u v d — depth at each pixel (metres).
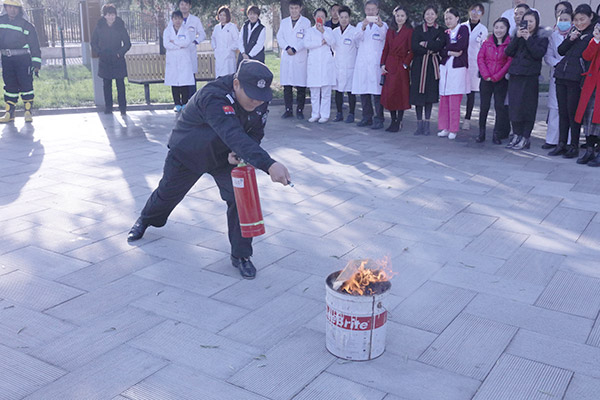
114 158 8.23
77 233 5.44
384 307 3.41
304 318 3.96
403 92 9.87
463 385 3.23
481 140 9.29
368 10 10.17
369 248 5.14
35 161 8.02
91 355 3.51
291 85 11.31
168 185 4.71
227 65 12.00
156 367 3.39
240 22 14.98
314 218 5.88
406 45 9.68
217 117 3.80
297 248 5.14
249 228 4.09
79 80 16.73
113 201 6.35
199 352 3.54
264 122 4.18
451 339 3.70
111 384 3.23
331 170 7.68
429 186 6.98
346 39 10.73
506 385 3.23
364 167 7.84
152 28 24.14
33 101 11.73
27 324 3.86
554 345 3.64
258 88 3.83
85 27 12.70
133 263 4.82
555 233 5.48
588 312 4.05
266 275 4.62
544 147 8.87
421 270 4.70
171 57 11.76
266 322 3.91
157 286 4.42
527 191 6.76
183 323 3.88
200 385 3.22
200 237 5.39
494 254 5.01
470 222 5.77
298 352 3.55
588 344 3.65
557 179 7.23
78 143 9.18
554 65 8.39
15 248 5.09
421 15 12.60
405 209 6.16
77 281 4.49
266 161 3.61
